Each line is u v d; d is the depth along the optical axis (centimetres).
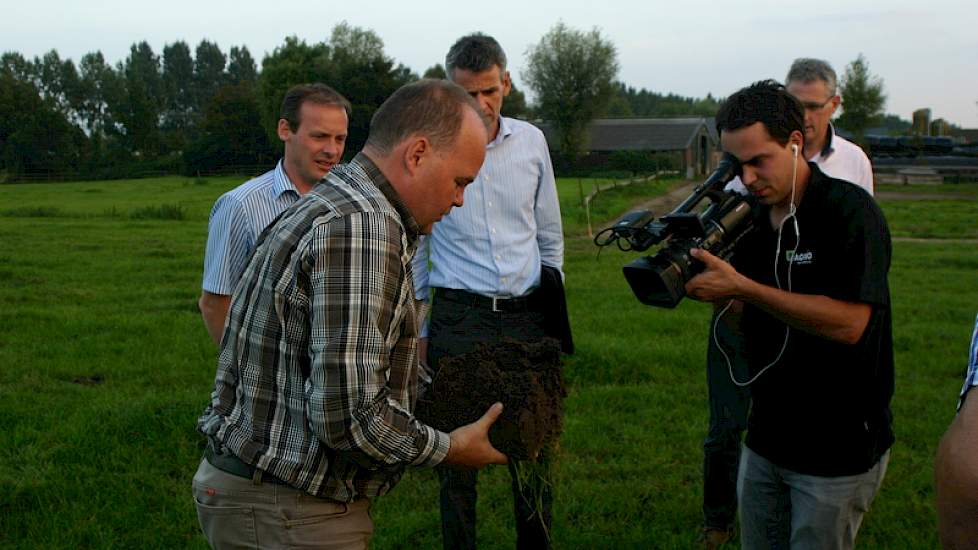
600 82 6994
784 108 290
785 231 308
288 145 403
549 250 449
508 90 434
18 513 469
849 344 292
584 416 626
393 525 455
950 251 1814
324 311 225
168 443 568
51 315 1033
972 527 135
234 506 250
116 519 459
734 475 439
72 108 12275
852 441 300
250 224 392
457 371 283
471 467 268
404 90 247
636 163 7031
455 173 245
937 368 778
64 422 609
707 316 1010
